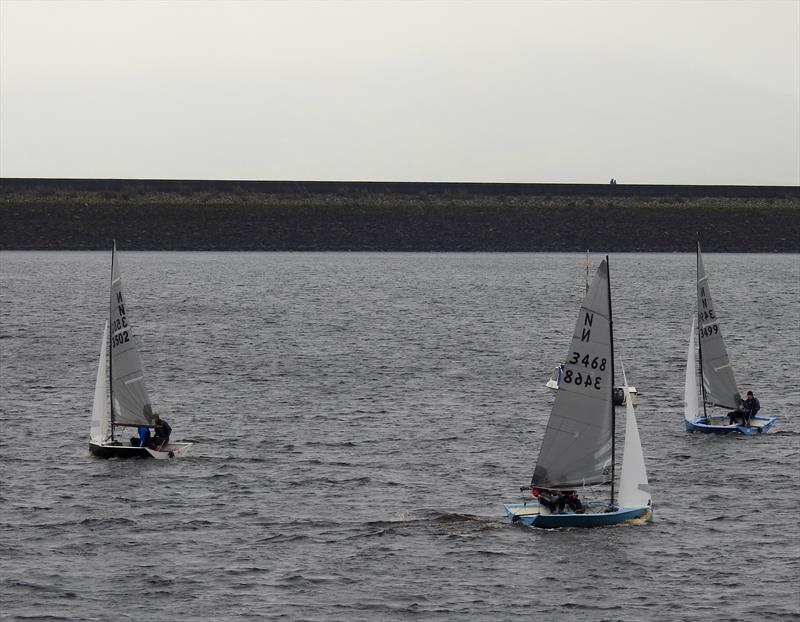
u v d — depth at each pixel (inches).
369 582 6407.5
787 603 6107.3
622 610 6038.4
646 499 7386.8
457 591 6279.5
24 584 6348.4
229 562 6707.7
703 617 5949.8
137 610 6033.5
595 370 7209.6
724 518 7470.5
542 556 6771.7
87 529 7278.5
